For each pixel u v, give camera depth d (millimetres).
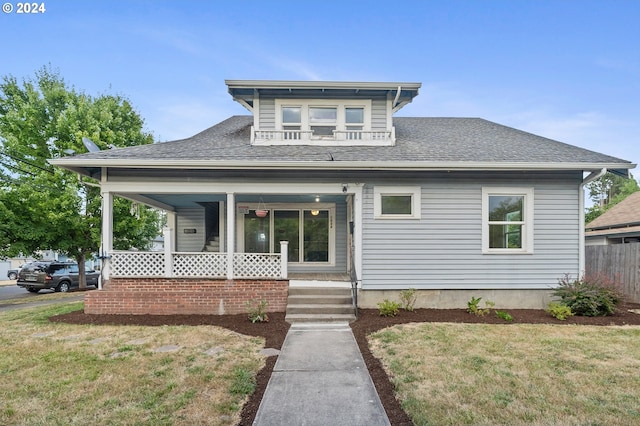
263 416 3430
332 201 11320
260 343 5793
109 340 5883
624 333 6230
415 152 8828
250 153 8578
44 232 14914
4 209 13844
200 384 4102
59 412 3441
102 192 8156
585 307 7609
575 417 3320
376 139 9875
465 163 7953
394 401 3748
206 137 10492
